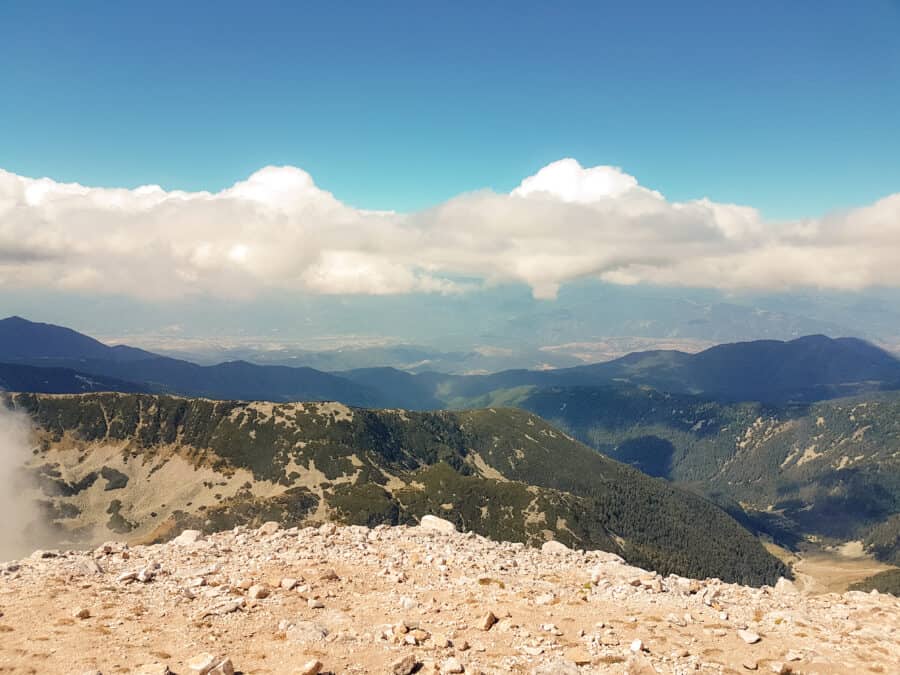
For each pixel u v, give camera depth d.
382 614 29.09
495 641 26.12
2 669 21.30
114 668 21.84
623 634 27.36
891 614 32.06
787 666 24.39
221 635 25.50
